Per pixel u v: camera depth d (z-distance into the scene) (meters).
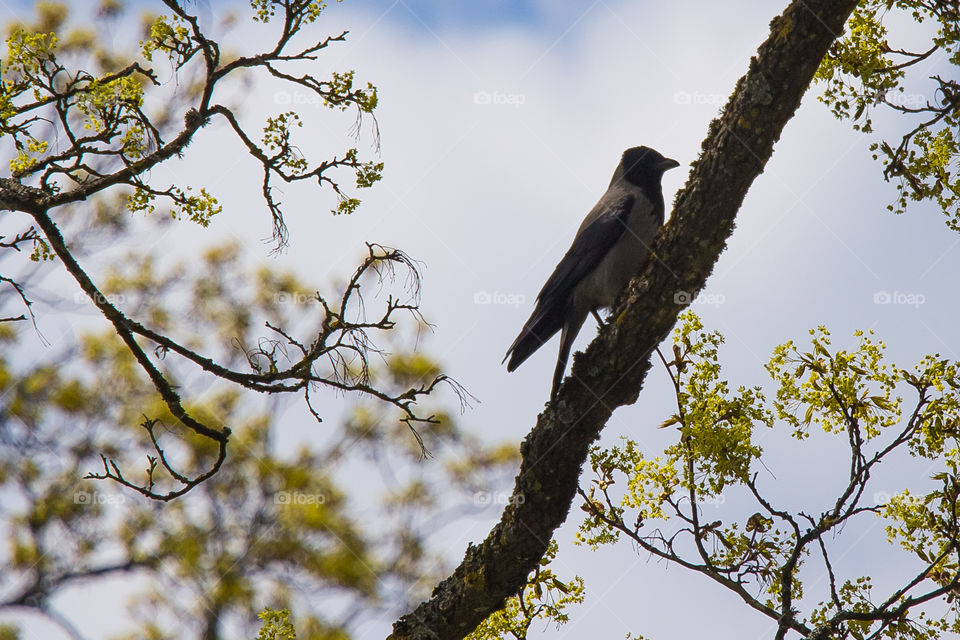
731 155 9.32
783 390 9.02
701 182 9.50
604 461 9.51
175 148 9.68
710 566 9.05
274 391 9.20
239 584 18.77
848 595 8.84
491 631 10.51
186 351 9.48
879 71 9.27
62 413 20.28
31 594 19.19
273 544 18.77
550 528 10.40
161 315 20.72
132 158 9.77
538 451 10.41
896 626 8.38
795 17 8.87
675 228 9.73
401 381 18.67
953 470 8.65
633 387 10.30
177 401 9.57
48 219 9.72
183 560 19.02
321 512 18.77
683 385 9.19
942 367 8.73
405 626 11.03
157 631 18.88
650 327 9.94
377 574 18.47
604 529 9.46
